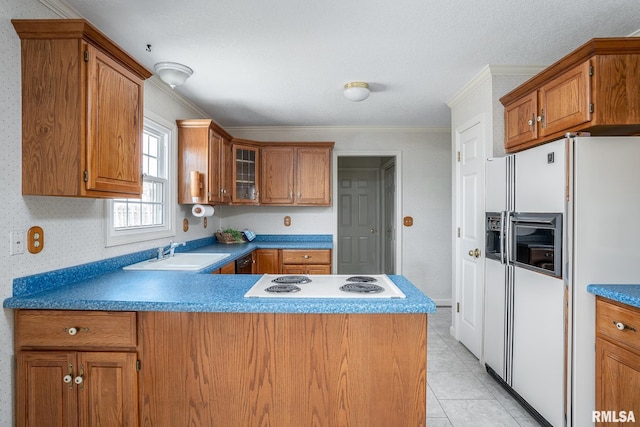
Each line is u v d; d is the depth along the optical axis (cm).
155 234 276
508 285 223
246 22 197
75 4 179
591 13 190
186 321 148
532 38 217
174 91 306
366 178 602
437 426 197
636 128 187
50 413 149
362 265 602
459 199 325
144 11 186
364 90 288
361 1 178
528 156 202
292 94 320
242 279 190
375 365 147
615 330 158
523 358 207
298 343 147
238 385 148
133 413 148
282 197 421
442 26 202
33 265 162
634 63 177
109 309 146
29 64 152
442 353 300
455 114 332
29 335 149
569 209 171
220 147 353
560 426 176
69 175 151
